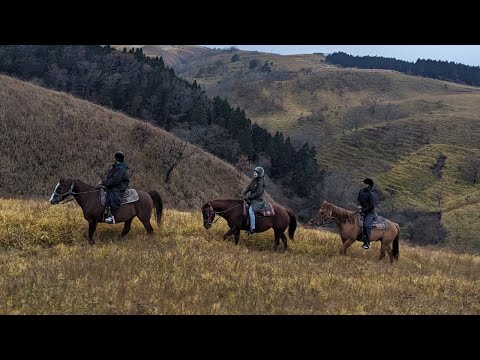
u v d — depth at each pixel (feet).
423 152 496.23
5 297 29.14
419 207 364.38
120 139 169.58
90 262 37.65
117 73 330.34
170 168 169.78
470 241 276.00
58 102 167.43
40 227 47.47
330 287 36.94
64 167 140.67
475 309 35.58
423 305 34.60
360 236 52.47
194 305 30.12
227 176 195.93
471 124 583.99
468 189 402.52
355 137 566.36
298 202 298.15
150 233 49.90
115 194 46.19
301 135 598.75
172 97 317.01
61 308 28.30
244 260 42.68
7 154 131.23
